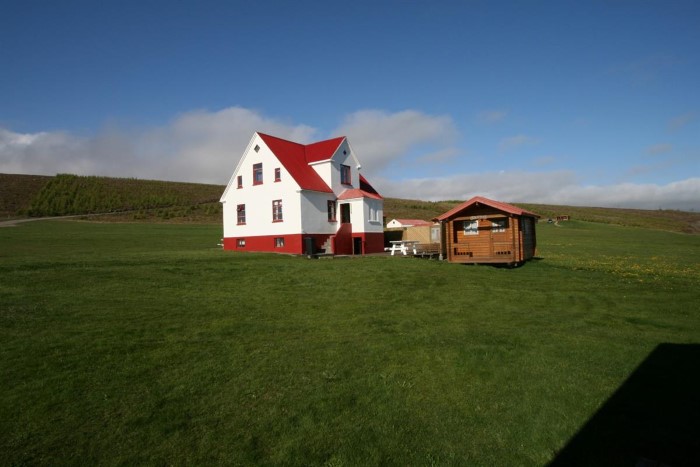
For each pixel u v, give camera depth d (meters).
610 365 9.96
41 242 43.06
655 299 17.75
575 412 7.96
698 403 8.16
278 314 14.30
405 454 6.90
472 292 18.67
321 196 35.47
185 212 83.81
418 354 10.64
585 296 18.23
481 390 8.86
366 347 11.09
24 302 13.67
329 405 8.20
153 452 6.79
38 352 9.84
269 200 35.25
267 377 9.23
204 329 12.16
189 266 22.09
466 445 7.12
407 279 20.86
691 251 45.59
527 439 7.25
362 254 35.38
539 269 26.27
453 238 29.34
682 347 11.21
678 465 6.45
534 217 31.30
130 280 18.00
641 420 7.64
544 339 11.87
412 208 100.44
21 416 7.46
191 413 7.83
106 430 7.24
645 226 96.50
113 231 56.28
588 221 95.38
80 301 14.29
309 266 24.08
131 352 10.19
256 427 7.49
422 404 8.35
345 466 6.61
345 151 38.56
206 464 6.59
